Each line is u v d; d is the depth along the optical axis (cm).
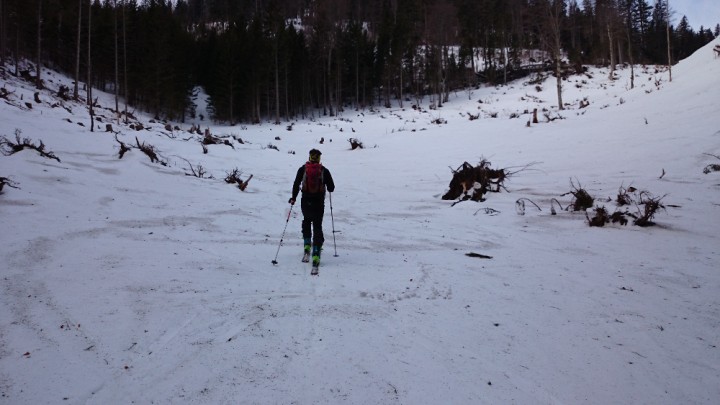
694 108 1767
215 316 361
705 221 768
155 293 403
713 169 1092
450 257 600
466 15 6334
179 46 4559
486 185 1138
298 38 5397
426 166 1678
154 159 1204
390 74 5509
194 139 2052
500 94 4891
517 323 373
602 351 325
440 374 284
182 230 668
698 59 3025
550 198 1044
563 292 457
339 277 486
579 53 5434
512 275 516
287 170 1535
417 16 6081
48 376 263
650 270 538
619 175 1190
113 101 3900
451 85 5812
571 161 1441
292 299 409
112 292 398
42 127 1309
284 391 256
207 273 473
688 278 506
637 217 806
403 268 534
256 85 4706
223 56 4575
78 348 298
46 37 4156
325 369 283
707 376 293
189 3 9725
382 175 1543
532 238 727
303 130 3466
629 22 4294
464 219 894
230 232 693
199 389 256
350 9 7469
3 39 3278
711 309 413
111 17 4269
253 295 415
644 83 3353
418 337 338
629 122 1873
